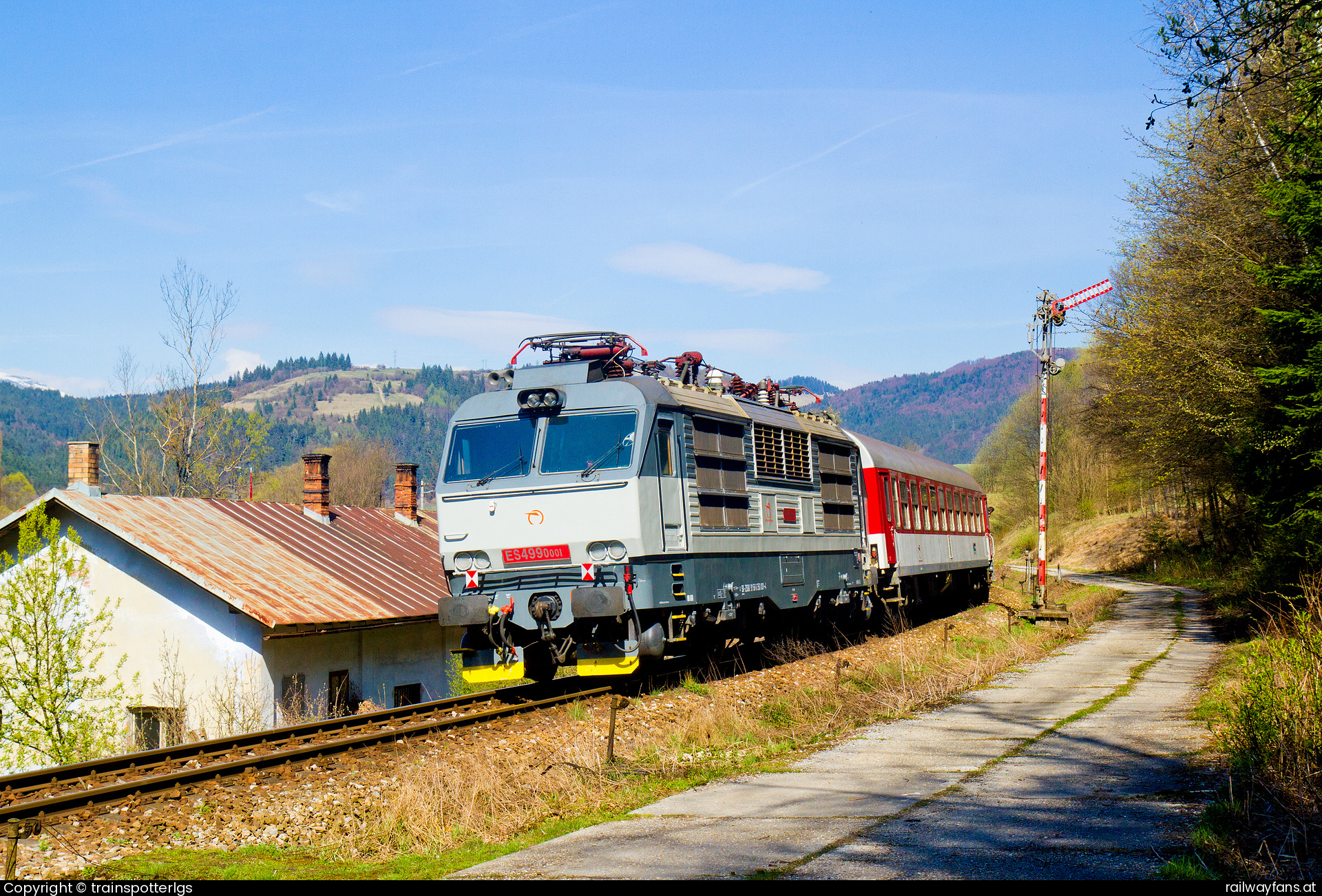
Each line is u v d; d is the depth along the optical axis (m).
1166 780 8.12
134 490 43.47
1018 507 83.75
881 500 22.22
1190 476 31.45
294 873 6.96
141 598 19.66
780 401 19.83
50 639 17.42
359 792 9.25
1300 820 6.53
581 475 13.61
